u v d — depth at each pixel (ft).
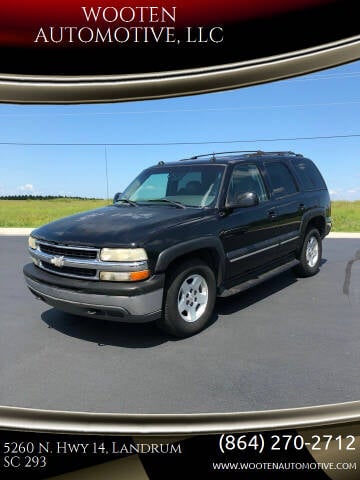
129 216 14.05
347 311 16.25
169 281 12.85
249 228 16.24
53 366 11.80
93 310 12.35
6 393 10.33
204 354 12.39
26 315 16.39
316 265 22.26
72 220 14.53
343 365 11.55
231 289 15.58
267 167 18.92
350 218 62.08
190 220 13.79
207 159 17.48
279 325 14.73
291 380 10.75
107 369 11.56
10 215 78.13
